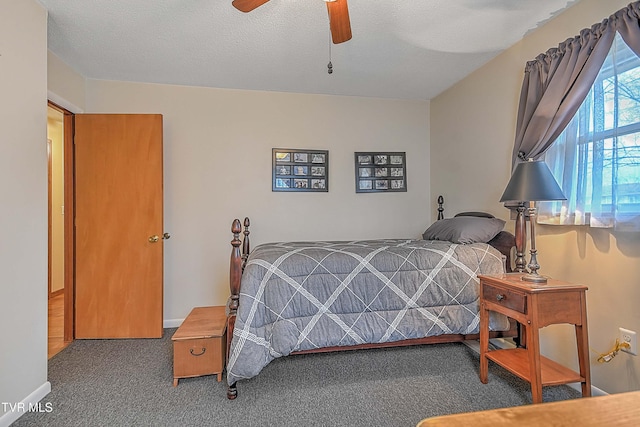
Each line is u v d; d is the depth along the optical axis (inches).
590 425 31.4
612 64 75.8
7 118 72.1
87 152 123.0
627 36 70.1
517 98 105.8
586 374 72.3
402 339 90.0
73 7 85.2
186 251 138.0
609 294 77.5
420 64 120.6
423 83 138.5
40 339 80.7
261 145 144.3
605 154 76.6
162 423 70.7
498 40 104.3
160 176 125.5
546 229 94.8
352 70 125.0
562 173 88.0
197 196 138.9
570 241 87.5
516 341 98.4
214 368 89.4
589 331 82.2
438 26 95.7
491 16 91.0
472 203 128.8
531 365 69.7
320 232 149.3
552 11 89.0
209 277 139.4
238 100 142.6
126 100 133.5
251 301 81.4
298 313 85.3
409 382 86.8
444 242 106.9
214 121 140.5
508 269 103.2
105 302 122.9
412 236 158.1
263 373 92.1
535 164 77.2
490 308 83.5
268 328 82.4
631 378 73.0
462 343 112.4
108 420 71.8
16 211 74.2
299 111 147.9
